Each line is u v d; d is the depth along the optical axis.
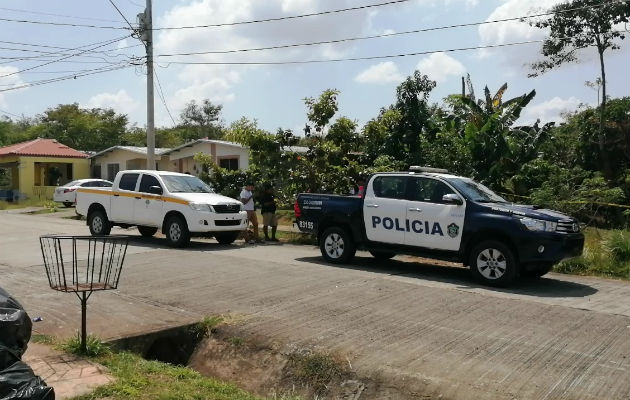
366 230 10.70
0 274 9.86
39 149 33.94
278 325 6.75
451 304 7.77
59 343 5.80
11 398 3.52
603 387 4.97
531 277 10.15
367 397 5.14
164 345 6.59
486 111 23.14
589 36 22.09
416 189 10.22
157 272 10.09
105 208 15.12
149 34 19.45
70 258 11.62
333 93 16.03
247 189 15.01
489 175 20.41
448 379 5.16
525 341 6.19
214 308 7.53
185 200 13.45
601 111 22.55
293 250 13.30
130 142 48.84
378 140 17.38
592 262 10.68
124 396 4.52
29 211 26.55
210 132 54.31
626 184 20.97
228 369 6.08
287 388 5.55
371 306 7.65
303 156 16.05
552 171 20.02
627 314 7.36
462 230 9.51
